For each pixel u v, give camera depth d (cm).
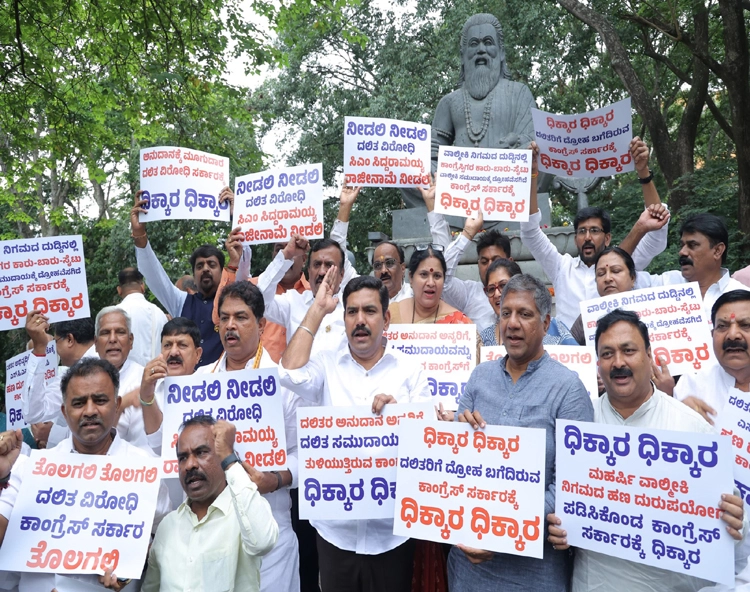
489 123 1113
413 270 558
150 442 434
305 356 432
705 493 312
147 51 1364
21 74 1358
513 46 1922
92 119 1823
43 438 520
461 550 379
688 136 1714
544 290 374
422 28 2056
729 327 388
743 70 1423
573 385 364
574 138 586
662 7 1725
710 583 337
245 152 2106
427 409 395
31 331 501
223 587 354
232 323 440
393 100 1955
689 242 521
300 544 502
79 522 368
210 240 2059
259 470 403
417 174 606
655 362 473
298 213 564
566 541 338
